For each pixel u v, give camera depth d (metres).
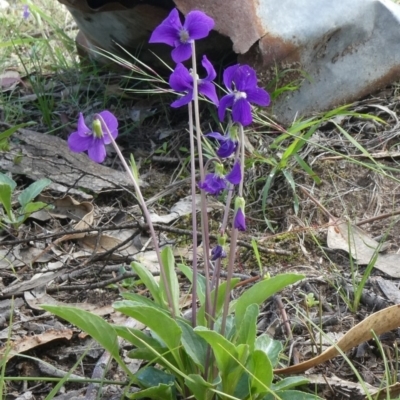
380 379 0.41
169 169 0.60
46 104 0.66
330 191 0.56
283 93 0.61
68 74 0.76
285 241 0.51
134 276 0.47
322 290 0.47
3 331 0.44
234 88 0.36
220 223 0.54
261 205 0.55
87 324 0.36
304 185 0.56
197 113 0.37
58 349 0.43
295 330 0.44
